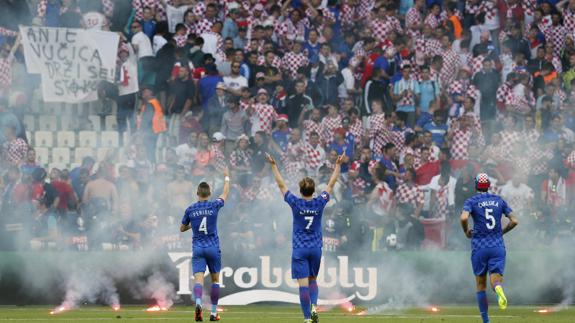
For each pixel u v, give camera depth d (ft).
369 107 192.03
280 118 179.73
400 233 159.74
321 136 183.21
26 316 125.59
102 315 127.13
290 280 143.54
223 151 171.32
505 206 103.24
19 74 179.01
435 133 184.55
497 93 191.42
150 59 183.32
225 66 189.88
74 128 180.75
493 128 185.57
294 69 193.16
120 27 188.75
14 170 155.74
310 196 103.35
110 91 178.60
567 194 172.86
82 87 176.35
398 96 190.90
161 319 120.57
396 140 186.39
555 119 184.55
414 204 165.37
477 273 103.50
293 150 175.32
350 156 179.32
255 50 191.31
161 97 181.98
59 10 183.32
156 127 177.58
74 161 178.60
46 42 174.70
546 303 149.18
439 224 164.25
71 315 127.24
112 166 160.25
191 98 181.27
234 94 181.88
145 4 192.34
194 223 111.55
